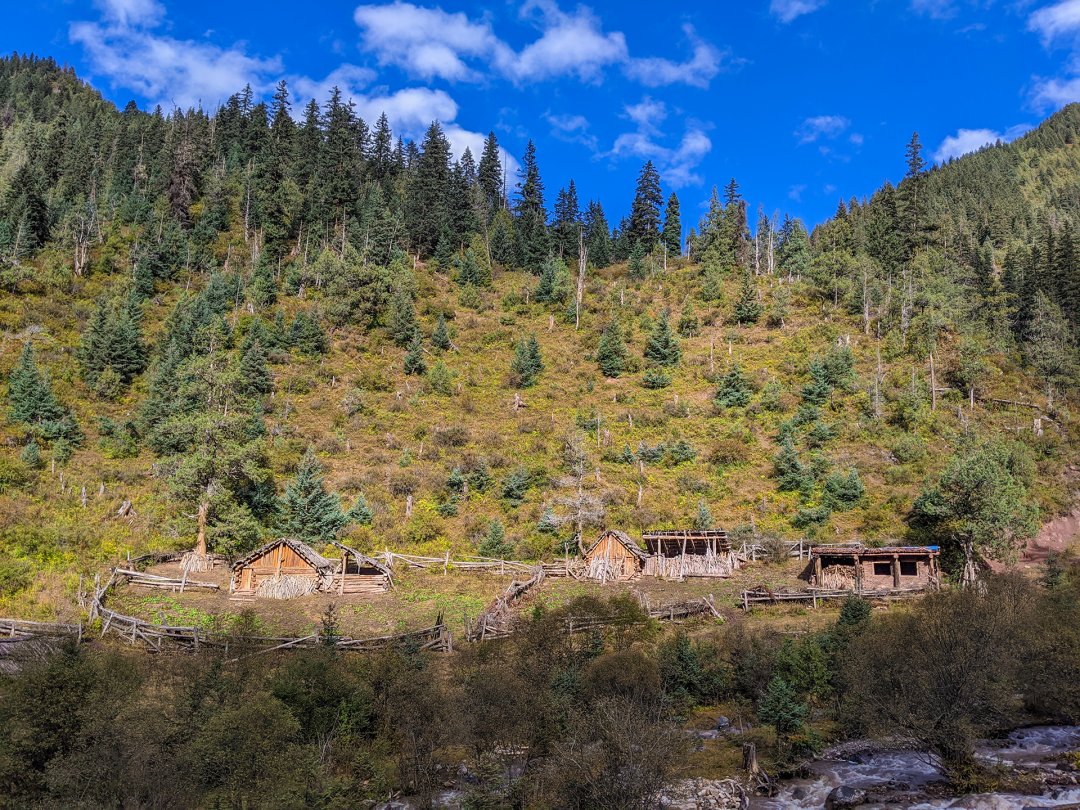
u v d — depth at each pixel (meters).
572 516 45.03
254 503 43.19
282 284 83.00
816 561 38.06
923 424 56.91
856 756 17.88
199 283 79.12
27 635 25.58
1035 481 49.38
